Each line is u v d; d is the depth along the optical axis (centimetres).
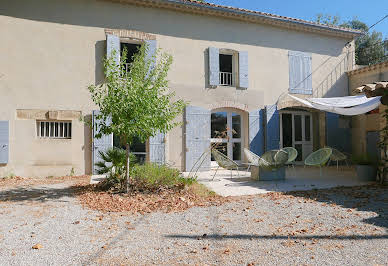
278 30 1077
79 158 837
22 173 795
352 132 1161
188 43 949
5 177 779
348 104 815
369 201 493
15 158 791
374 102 732
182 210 442
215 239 318
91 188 613
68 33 836
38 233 338
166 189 571
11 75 791
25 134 799
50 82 818
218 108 1004
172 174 614
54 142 821
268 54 1058
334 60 1166
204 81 965
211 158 1048
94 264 256
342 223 371
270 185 667
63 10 834
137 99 523
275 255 274
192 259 266
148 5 903
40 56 812
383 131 663
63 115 823
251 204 482
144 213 424
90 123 586
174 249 290
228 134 1018
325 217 400
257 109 1033
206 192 573
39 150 809
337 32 1150
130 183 580
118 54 858
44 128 827
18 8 800
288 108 1138
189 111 935
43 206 463
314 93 1124
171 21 932
